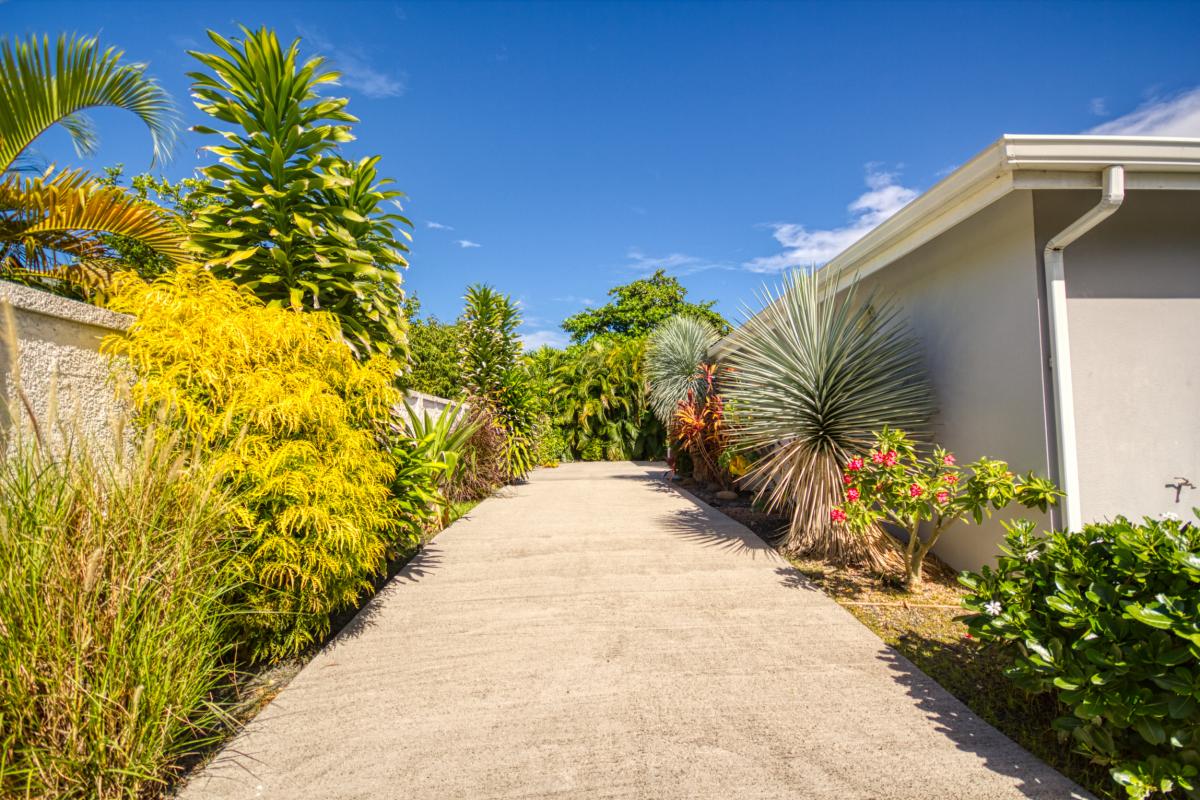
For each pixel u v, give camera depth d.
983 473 3.23
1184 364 3.57
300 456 2.80
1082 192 3.49
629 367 16.59
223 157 3.75
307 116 3.87
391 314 4.44
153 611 1.87
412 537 4.27
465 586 4.09
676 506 7.45
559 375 16.94
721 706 2.43
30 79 3.26
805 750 2.09
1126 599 1.91
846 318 4.99
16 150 3.39
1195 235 3.65
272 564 2.58
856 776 1.93
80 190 3.44
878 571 4.28
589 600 3.79
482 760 2.05
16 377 1.86
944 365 4.44
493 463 8.84
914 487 3.46
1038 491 3.05
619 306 25.86
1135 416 3.51
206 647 2.09
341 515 2.86
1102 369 3.50
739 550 5.02
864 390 4.63
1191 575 1.76
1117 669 1.76
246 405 2.68
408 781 1.93
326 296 4.11
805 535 4.82
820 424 4.71
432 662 2.88
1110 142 2.94
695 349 11.12
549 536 5.62
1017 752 2.07
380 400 3.56
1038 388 3.46
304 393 2.84
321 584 2.75
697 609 3.60
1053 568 2.21
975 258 4.06
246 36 3.59
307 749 2.12
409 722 2.32
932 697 2.48
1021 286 3.59
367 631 3.29
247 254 3.68
